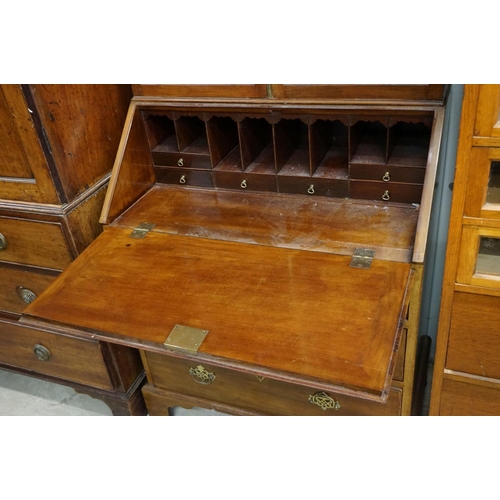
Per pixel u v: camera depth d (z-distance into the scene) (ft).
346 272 4.02
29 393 6.90
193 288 4.07
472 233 3.91
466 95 3.46
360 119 4.44
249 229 4.71
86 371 5.85
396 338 3.43
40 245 5.21
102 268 4.41
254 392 4.98
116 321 3.85
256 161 5.29
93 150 5.20
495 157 3.58
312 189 4.97
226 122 5.38
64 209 4.87
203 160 5.28
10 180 4.95
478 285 4.08
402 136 5.00
